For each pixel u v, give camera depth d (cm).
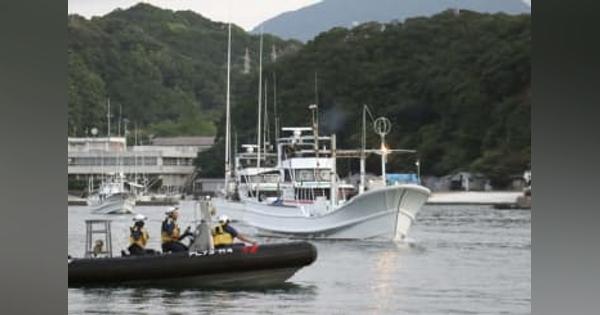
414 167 8188
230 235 3166
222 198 6012
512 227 6156
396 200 4716
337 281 3788
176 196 7925
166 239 3155
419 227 6178
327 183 5006
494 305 3394
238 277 3111
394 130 8306
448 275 4044
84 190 7956
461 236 5606
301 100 8156
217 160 8250
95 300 3014
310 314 3044
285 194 5097
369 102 8144
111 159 8069
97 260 3030
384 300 3409
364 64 8419
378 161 7812
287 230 5012
